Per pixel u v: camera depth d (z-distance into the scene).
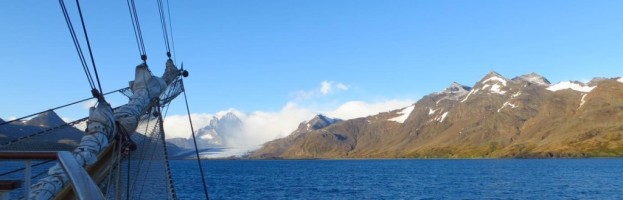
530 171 174.62
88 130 9.59
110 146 10.45
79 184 4.59
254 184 113.75
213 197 81.62
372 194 90.12
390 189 101.00
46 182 7.40
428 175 156.38
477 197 84.00
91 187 4.63
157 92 17.45
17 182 5.60
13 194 25.53
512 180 126.12
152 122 21.75
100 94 9.99
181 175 153.75
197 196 81.50
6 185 5.50
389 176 152.38
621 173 152.12
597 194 86.50
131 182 16.42
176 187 98.94
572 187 101.69
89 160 8.71
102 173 9.93
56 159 5.14
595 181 117.94
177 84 23.94
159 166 18.86
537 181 120.94
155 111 20.55
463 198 82.31
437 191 96.06
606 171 166.62
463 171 184.00
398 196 86.38
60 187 7.48
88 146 9.02
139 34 17.28
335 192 93.75
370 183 119.56
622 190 93.06
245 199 79.75
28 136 12.80
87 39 9.63
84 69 9.94
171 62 24.44
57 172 7.73
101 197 4.59
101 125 9.69
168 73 23.25
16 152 5.34
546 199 79.69
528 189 98.50
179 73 24.78
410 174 164.50
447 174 161.88
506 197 83.56
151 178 17.47
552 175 146.12
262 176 154.62
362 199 81.62
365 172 186.00
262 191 94.50
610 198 80.12
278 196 85.62
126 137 10.62
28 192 5.46
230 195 85.50
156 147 19.84
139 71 17.11
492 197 83.81
